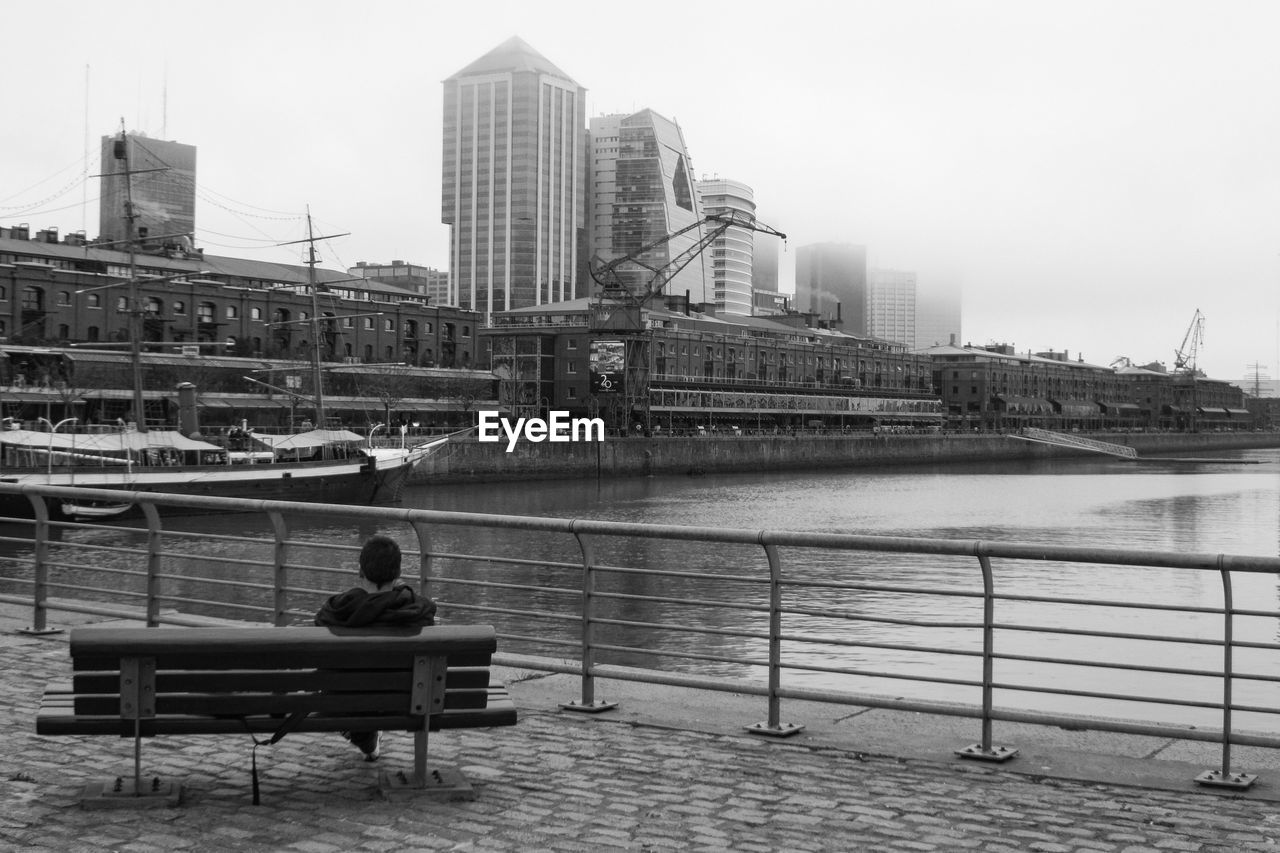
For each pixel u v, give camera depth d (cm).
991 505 9112
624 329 14025
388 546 768
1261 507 8819
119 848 656
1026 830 707
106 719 702
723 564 4456
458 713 748
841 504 9219
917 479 13400
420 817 717
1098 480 13175
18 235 11894
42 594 1321
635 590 3691
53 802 739
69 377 9800
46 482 6397
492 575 3978
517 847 667
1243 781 799
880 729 955
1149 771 839
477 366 14462
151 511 1207
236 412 10950
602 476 13012
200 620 1188
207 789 771
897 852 667
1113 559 803
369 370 11794
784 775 819
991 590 855
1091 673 2536
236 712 712
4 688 1056
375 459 8206
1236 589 3931
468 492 10462
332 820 711
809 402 17712
